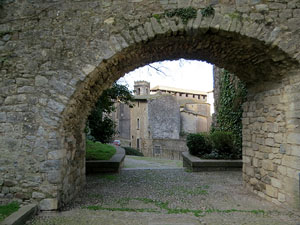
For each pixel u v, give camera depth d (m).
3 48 3.82
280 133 4.05
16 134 3.69
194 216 3.56
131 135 25.72
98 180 6.07
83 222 3.27
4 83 3.77
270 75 4.20
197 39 3.97
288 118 3.85
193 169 7.29
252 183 4.94
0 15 3.85
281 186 3.99
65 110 3.72
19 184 3.63
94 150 9.45
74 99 3.85
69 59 3.75
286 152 3.88
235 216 3.57
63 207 3.86
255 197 4.61
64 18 3.79
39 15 3.82
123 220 3.37
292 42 3.56
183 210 3.83
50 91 3.73
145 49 4.18
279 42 3.56
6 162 3.66
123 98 8.17
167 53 4.66
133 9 3.72
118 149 10.97
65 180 3.98
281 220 3.41
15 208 3.40
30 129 3.69
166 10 3.67
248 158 5.16
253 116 4.96
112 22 3.73
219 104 9.70
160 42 3.99
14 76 3.77
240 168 7.32
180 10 3.62
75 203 4.13
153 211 3.77
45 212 3.57
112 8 3.74
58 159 3.66
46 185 3.61
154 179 6.21
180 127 26.94
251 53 4.03
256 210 3.84
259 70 4.37
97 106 7.37
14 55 3.80
